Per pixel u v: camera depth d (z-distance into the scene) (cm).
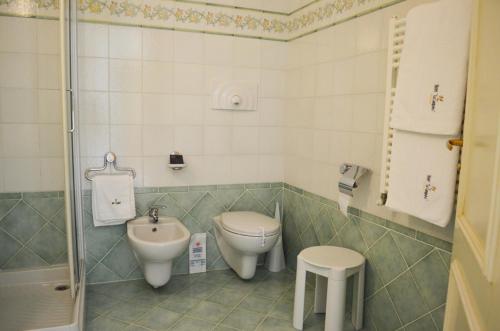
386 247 207
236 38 291
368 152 219
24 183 250
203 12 280
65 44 200
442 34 155
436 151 158
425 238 183
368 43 217
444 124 153
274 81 306
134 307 242
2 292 243
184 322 226
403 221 196
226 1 285
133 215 265
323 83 260
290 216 305
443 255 174
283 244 316
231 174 302
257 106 303
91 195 266
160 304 247
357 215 229
